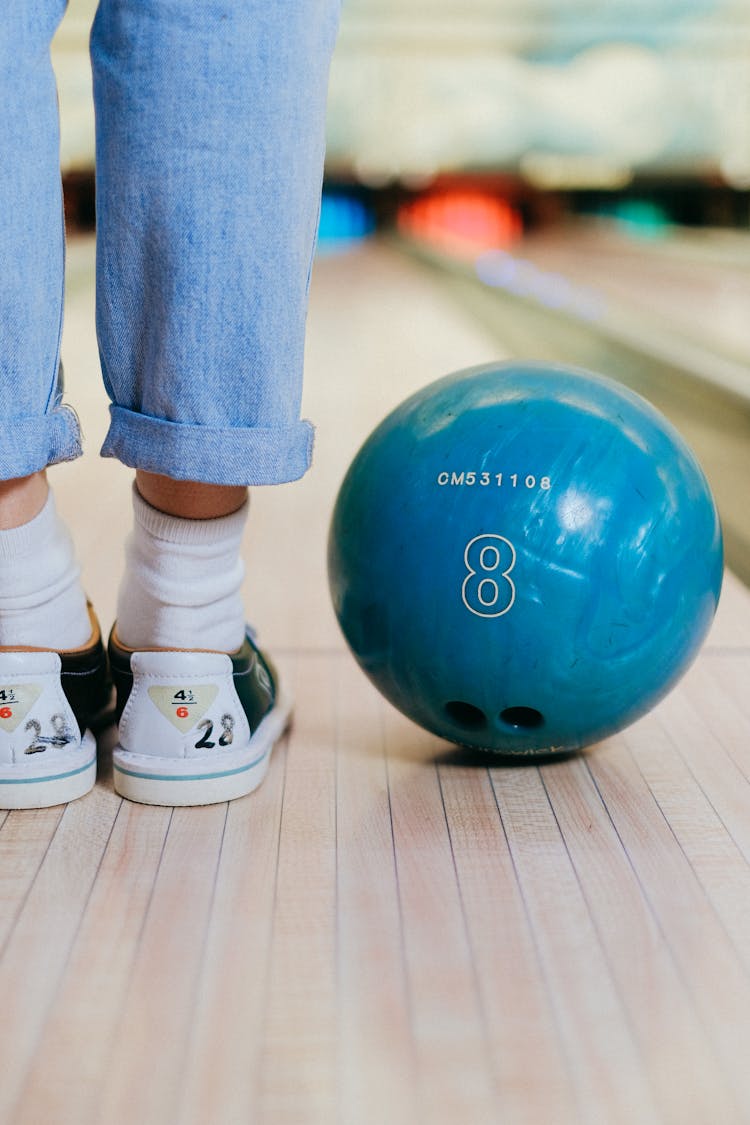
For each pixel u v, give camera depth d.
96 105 1.06
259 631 1.90
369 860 1.12
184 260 1.03
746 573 2.47
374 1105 0.76
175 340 1.05
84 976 0.91
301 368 1.12
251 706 1.27
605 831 1.19
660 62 21.30
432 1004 0.88
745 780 1.33
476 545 1.20
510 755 1.35
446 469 1.23
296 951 0.95
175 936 0.97
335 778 1.32
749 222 22.06
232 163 1.02
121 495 2.91
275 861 1.11
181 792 1.21
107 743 1.38
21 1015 0.86
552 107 22.11
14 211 1.00
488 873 1.09
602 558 1.20
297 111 1.03
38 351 1.05
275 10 1.00
